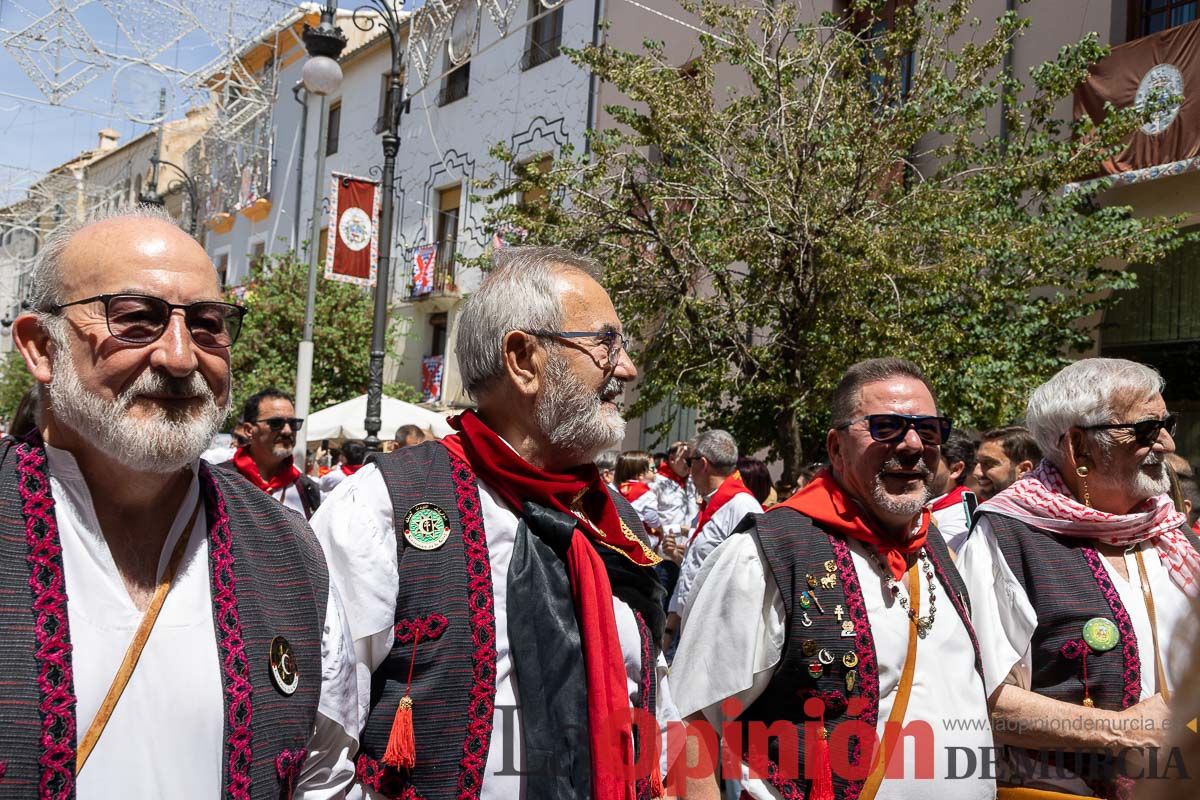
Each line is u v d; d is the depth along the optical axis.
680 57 13.70
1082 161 8.95
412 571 2.01
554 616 2.05
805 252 8.62
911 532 2.64
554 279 2.21
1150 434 2.80
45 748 1.46
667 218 9.62
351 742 1.88
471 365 2.25
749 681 2.49
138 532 1.69
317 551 1.89
